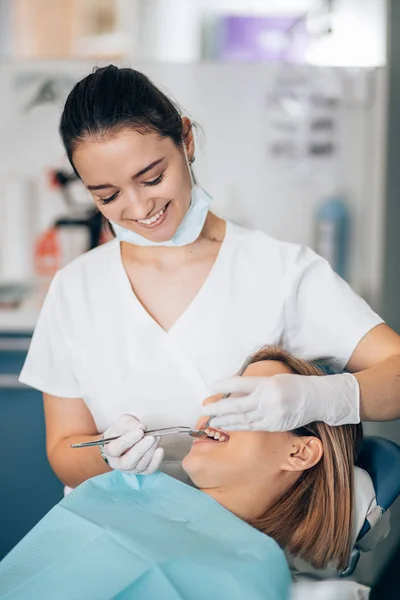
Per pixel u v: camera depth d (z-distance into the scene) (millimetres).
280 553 1085
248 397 1131
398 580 2029
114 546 1089
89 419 1437
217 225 1419
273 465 1208
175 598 1002
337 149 2826
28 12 3588
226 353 1351
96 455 1297
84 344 1389
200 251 1383
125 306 1374
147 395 1359
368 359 1326
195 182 1307
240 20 3084
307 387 1159
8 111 2820
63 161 2838
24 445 2473
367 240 2859
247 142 2842
